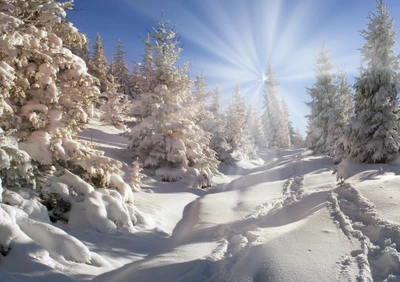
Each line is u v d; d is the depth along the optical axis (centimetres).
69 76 852
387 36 1805
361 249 424
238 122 4297
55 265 450
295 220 717
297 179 1631
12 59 668
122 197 867
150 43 1938
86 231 654
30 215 589
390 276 343
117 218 730
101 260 522
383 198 652
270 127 6694
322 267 387
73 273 449
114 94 3161
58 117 812
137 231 737
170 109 1781
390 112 1733
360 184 877
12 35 660
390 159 1681
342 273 362
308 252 446
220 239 657
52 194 700
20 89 762
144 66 2081
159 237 760
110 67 5066
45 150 749
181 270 455
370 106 1803
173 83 1917
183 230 846
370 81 1825
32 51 745
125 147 2202
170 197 1300
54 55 823
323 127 3209
